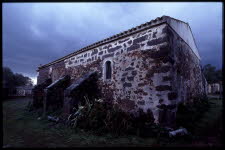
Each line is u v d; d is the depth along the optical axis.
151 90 4.36
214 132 2.39
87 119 4.56
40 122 5.41
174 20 5.04
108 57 6.11
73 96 5.59
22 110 8.02
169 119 3.81
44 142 3.40
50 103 7.38
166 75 4.07
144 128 3.99
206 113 4.61
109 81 5.86
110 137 3.69
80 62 7.72
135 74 4.91
